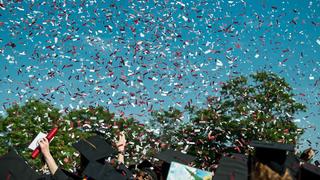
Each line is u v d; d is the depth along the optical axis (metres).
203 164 26.17
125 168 6.94
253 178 4.37
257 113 32.47
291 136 31.91
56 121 29.22
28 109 38.41
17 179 5.63
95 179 5.99
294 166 5.07
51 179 5.08
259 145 4.54
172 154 8.04
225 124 30.72
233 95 34.22
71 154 32.69
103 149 6.35
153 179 8.13
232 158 5.52
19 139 36.97
